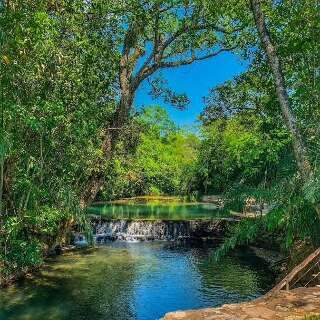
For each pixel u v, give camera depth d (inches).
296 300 230.2
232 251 806.5
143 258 761.0
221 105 799.7
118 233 1020.5
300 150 308.3
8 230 475.2
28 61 438.9
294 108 363.9
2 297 506.0
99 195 1604.3
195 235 989.2
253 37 612.1
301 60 384.2
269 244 792.3
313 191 285.1
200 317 204.8
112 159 708.7
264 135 538.9
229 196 465.1
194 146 2158.0
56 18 524.1
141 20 601.0
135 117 786.2
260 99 659.4
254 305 222.4
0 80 393.7
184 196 1771.7
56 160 544.1
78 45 520.4
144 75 674.2
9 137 390.0
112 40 615.8
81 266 677.3
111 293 540.7
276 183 387.2
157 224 1007.0
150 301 518.6
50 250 727.7
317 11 336.5
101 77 604.4
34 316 452.8
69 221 729.6
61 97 509.7
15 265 551.5
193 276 635.5
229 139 1136.2
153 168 1937.7
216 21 620.7
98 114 593.0
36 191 485.1
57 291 536.4
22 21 397.1
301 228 359.3
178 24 636.1
